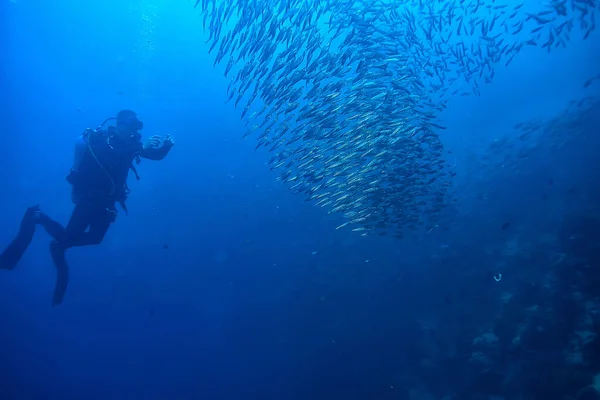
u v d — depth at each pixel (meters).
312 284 15.72
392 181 7.25
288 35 7.09
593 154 11.55
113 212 5.55
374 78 7.52
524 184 13.08
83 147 5.29
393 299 13.01
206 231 22.08
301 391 12.62
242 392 14.83
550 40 10.67
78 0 25.48
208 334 18.98
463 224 13.51
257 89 7.16
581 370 6.25
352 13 7.71
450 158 20.00
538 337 7.34
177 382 18.12
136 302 22.12
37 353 23.20
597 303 7.09
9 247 5.23
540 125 15.80
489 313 9.74
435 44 11.31
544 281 8.70
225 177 24.06
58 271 5.38
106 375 20.61
